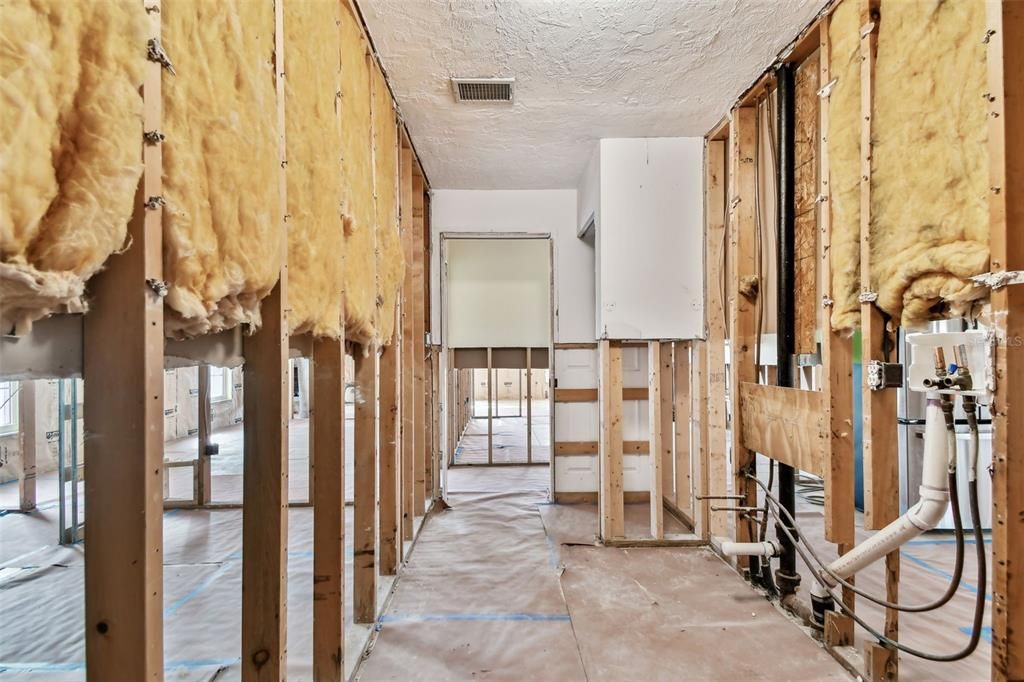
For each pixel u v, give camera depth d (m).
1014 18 1.25
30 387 3.79
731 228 2.68
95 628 0.80
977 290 1.35
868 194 1.69
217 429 8.55
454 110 2.74
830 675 1.79
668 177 3.12
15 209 0.60
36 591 2.47
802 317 2.21
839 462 1.88
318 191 1.48
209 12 0.96
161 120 0.82
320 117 1.50
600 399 3.17
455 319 5.28
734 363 2.64
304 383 10.91
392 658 1.90
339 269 1.64
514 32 2.09
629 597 2.38
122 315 0.79
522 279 5.29
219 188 0.98
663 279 3.10
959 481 2.96
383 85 2.37
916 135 1.52
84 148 0.69
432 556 2.89
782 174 2.28
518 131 3.02
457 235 4.11
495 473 4.93
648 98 2.64
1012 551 1.26
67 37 0.67
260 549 1.24
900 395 3.20
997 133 1.26
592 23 2.04
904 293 1.59
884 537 1.68
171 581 2.57
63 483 3.09
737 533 2.62
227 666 1.86
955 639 1.97
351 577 2.60
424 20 2.00
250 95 1.08
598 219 3.19
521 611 2.25
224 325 1.07
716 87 2.54
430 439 3.89
